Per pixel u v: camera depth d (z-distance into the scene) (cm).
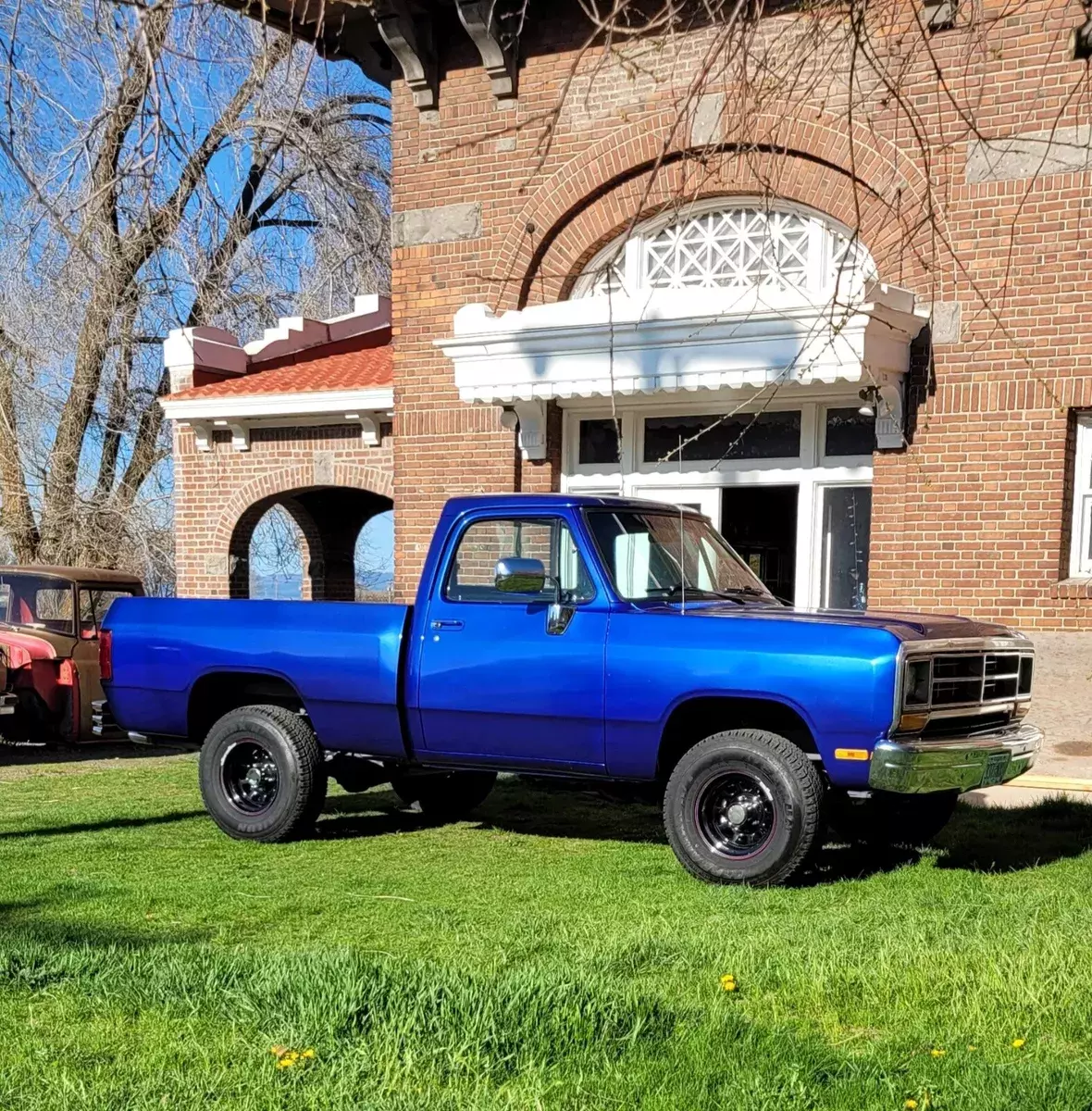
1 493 2272
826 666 623
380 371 1611
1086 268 1034
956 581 1087
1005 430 1067
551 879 663
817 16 513
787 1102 353
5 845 759
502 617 720
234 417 1591
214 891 630
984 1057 390
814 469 1189
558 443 1296
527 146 1269
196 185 1659
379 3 1202
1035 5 1037
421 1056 381
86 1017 424
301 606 786
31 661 1355
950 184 1077
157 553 2297
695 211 1216
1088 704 1008
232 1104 349
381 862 715
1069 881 650
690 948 499
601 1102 353
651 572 732
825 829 637
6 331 2150
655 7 1190
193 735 827
